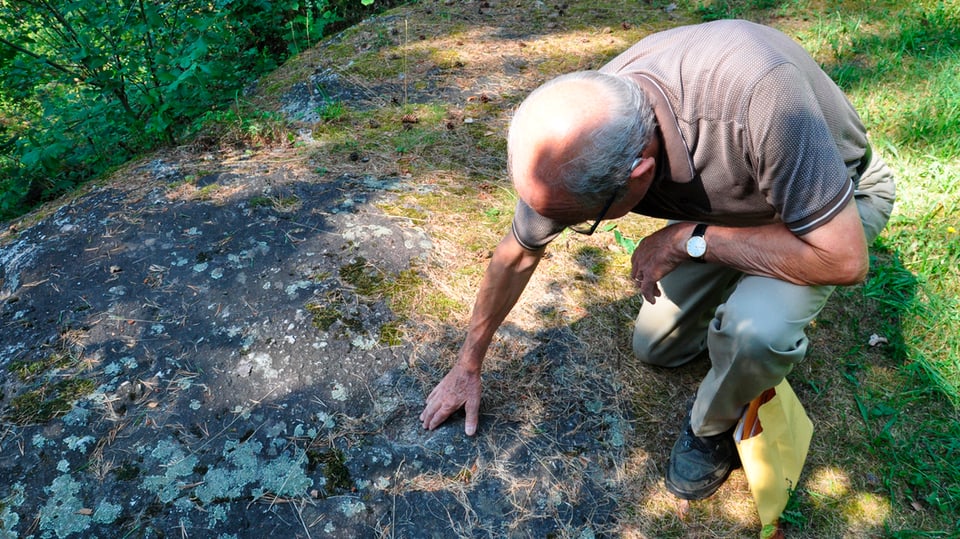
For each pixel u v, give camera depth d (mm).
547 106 1409
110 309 2461
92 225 2816
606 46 4457
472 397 2139
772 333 1677
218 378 2252
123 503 1956
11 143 4070
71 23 3850
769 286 1715
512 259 1800
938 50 4094
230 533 1919
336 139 3479
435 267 2693
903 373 2430
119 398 2189
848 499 2061
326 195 3014
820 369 2434
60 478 1999
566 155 1385
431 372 2324
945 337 2533
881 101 3686
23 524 1915
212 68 3490
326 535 1931
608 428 2209
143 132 3809
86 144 3932
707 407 1918
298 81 4074
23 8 3697
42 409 2152
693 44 1533
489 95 3896
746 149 1489
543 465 2100
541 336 2467
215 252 2689
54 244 2729
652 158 1456
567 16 4922
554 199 1451
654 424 2232
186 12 4152
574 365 2383
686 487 2033
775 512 1937
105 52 3633
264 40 5363
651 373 2387
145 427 2117
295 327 2404
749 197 1620
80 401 2174
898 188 3135
